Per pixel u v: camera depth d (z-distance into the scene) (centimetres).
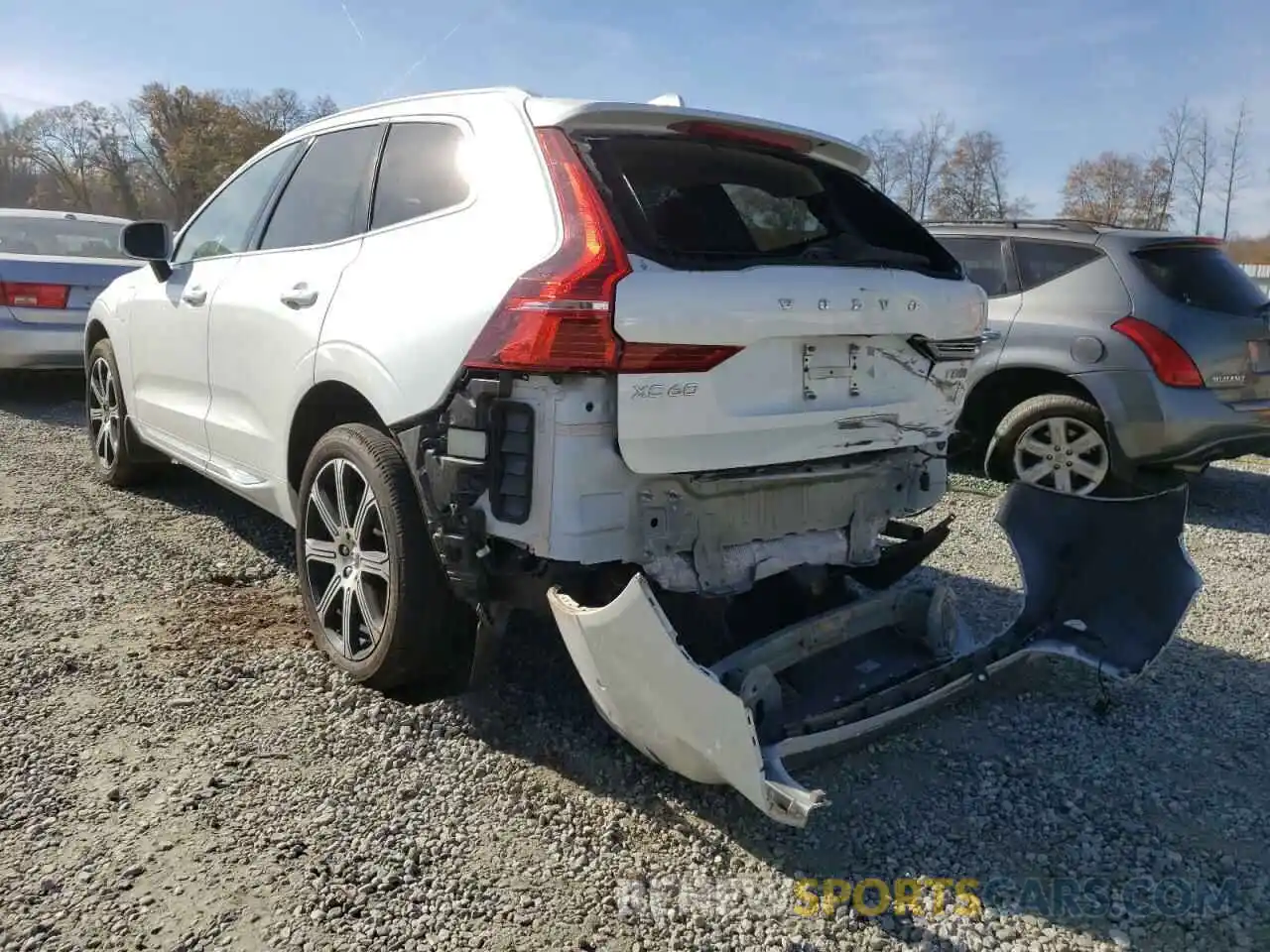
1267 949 236
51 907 229
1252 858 271
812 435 300
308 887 240
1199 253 617
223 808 269
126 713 317
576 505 263
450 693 340
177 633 380
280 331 372
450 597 320
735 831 272
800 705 310
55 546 472
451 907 236
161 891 236
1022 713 350
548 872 251
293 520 391
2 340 783
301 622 396
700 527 288
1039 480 645
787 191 360
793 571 328
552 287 259
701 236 320
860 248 343
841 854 265
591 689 267
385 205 351
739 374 279
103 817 263
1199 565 541
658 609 242
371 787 283
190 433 468
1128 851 272
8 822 259
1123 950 234
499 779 290
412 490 317
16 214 942
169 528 512
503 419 272
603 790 288
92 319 589
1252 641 429
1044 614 370
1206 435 589
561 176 282
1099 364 605
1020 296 642
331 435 345
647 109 300
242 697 330
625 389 259
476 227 299
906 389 329
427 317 294
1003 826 281
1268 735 341
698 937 231
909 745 325
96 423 607
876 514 339
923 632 352
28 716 312
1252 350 598
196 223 497
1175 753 326
